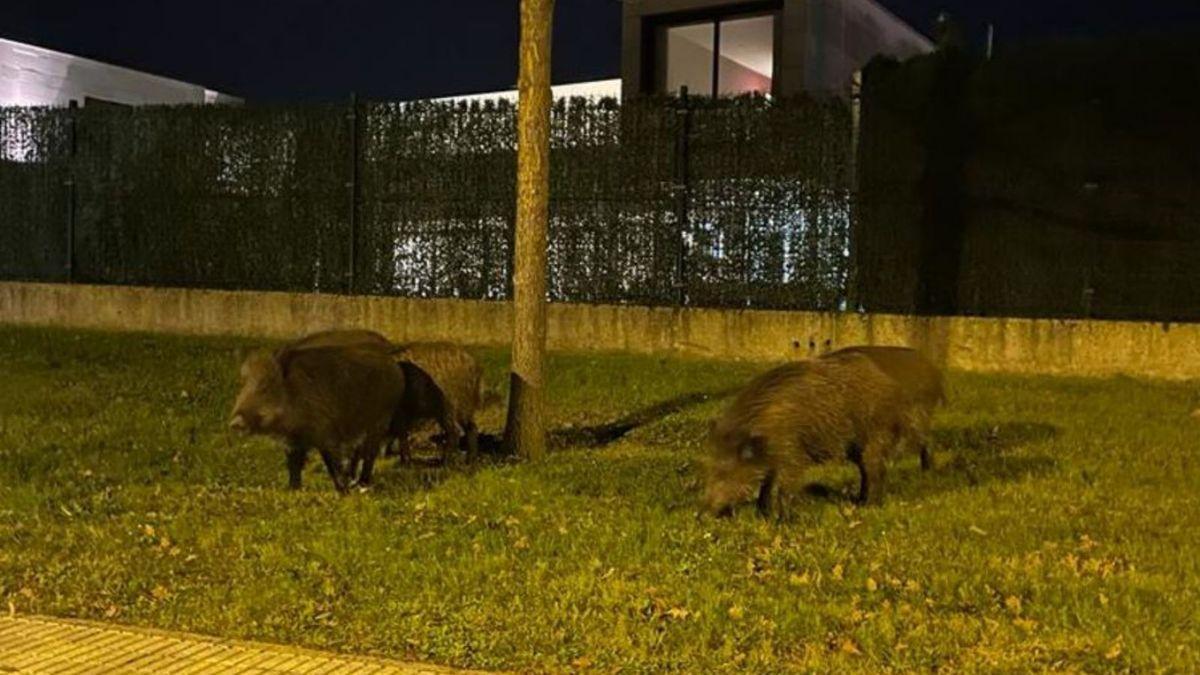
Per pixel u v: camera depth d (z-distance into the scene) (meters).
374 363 9.28
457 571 6.87
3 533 7.82
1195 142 13.66
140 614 6.25
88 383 14.40
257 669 5.39
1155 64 13.89
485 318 16.67
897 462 10.19
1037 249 14.34
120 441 11.22
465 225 17.38
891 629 5.83
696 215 16.00
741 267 15.79
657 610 6.18
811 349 14.98
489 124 17.23
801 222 15.47
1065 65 14.28
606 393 13.68
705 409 12.63
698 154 15.98
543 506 8.65
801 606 6.18
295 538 7.70
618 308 16.00
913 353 9.44
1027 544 7.43
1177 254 13.73
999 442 10.94
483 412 12.97
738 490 7.86
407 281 17.80
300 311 17.84
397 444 11.44
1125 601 6.22
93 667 5.42
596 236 16.52
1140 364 13.69
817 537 7.64
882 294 15.10
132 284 19.45
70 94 28.92
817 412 8.02
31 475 9.69
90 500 8.82
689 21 23.67
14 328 18.91
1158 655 5.45
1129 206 13.95
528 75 10.71
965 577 6.71
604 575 6.79
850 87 16.23
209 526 8.02
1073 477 9.44
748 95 15.73
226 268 18.89
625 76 23.91
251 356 8.68
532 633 5.82
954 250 14.73
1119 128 13.99
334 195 18.20
